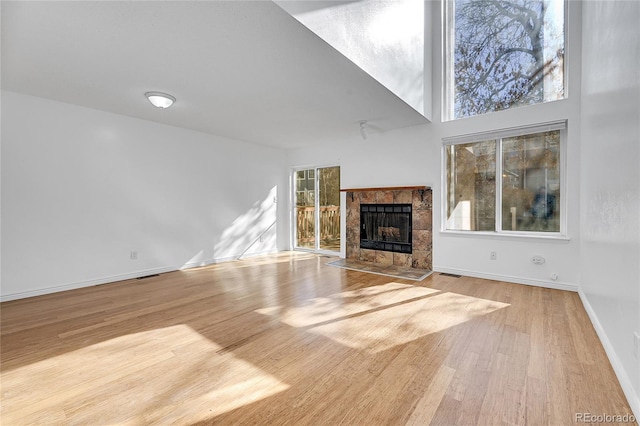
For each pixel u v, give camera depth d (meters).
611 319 1.96
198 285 3.85
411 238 4.76
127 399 1.62
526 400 1.58
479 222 4.19
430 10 4.32
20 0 1.75
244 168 5.78
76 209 3.72
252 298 3.31
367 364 1.96
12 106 3.26
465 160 4.29
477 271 4.11
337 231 6.12
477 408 1.53
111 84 3.04
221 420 1.47
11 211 3.28
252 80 2.95
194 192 4.97
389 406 1.56
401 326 2.54
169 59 2.52
